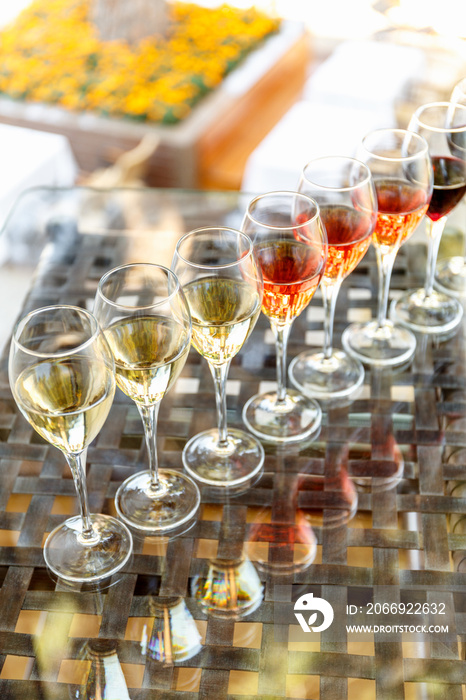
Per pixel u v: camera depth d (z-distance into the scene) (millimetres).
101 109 3164
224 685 844
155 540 933
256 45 3580
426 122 1095
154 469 962
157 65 3436
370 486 971
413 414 1031
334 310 1146
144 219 1257
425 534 934
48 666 855
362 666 854
